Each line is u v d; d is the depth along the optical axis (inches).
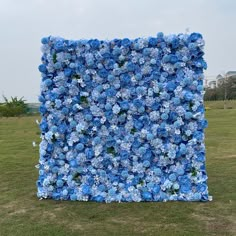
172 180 275.9
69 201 281.3
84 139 278.4
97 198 279.0
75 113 278.4
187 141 274.8
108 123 277.6
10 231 225.1
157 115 272.2
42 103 282.2
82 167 281.1
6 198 299.3
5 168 424.2
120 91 274.7
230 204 267.0
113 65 272.7
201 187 275.9
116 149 277.9
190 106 272.2
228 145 553.0
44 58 279.6
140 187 277.1
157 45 273.0
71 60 277.6
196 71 274.2
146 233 215.5
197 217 240.7
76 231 221.9
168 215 244.8
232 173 368.5
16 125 1091.9
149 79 272.7
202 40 269.4
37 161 464.8
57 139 281.0
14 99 1664.6
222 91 2023.9
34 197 297.1
